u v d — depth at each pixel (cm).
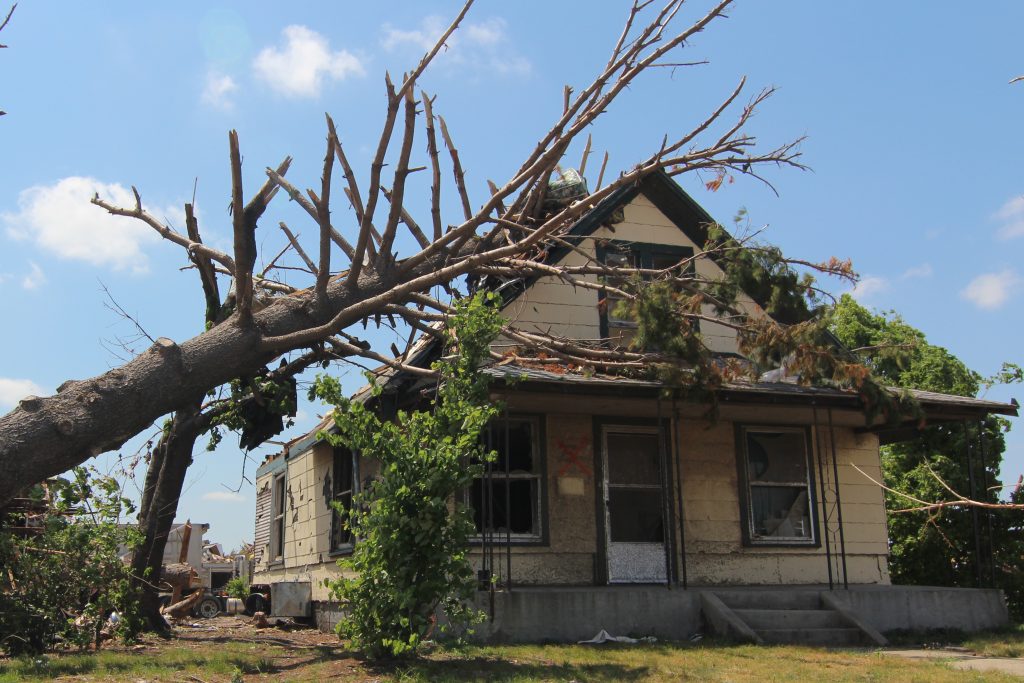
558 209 1417
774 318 1463
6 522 1055
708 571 1370
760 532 1430
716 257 1365
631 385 1195
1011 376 1423
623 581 1331
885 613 1270
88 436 891
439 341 1288
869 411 1254
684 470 1399
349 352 1167
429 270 1207
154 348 971
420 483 869
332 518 1533
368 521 879
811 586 1384
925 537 1614
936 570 1683
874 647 1135
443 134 1226
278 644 1146
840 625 1213
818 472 1474
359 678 806
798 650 1046
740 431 1438
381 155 1048
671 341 1143
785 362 1330
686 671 860
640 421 1392
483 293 965
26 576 972
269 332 1056
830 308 1223
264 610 1888
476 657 944
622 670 859
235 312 1038
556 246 1406
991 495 1634
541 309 1396
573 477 1338
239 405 1345
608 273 1198
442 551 869
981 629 1301
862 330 2383
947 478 1630
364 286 1136
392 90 1020
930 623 1284
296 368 1335
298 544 1759
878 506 1498
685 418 1414
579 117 1112
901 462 1773
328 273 1096
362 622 897
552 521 1311
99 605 1041
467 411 904
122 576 1073
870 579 1462
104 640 1146
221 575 2539
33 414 879
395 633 884
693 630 1202
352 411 889
